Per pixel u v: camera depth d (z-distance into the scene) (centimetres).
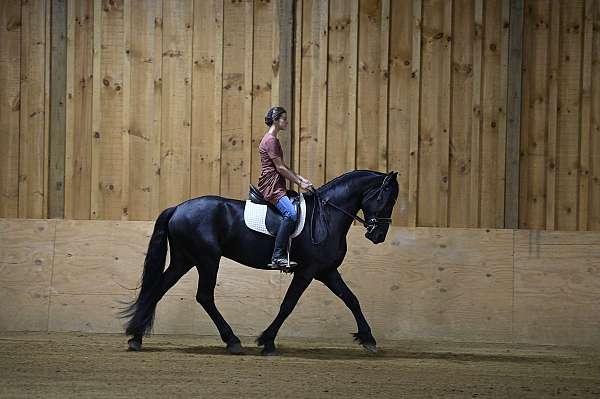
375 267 1223
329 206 1040
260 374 876
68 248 1242
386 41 1255
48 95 1271
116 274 1234
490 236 1226
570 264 1211
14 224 1251
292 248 1023
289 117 1256
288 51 1259
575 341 1192
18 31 1277
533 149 1252
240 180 1263
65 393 763
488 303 1209
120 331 1222
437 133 1255
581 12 1249
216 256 1023
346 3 1262
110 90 1273
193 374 866
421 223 1255
